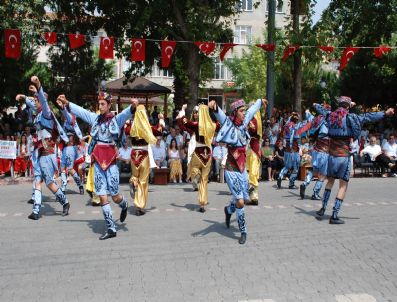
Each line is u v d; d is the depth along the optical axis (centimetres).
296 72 1889
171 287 565
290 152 1345
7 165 1569
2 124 1867
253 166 1076
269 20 1778
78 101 2492
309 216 963
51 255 689
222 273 614
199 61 2066
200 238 783
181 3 1980
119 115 779
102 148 784
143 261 662
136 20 2169
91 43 2461
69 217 944
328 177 934
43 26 1855
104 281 586
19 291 555
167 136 1586
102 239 772
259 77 3866
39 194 933
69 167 1205
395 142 1734
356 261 667
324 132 1117
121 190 1315
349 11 2266
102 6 2252
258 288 562
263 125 1708
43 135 924
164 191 1298
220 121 757
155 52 2425
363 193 1275
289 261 665
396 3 2228
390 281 589
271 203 1112
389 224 894
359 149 1803
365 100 3012
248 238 785
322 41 1778
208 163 1001
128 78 2516
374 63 2772
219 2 2075
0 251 708
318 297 536
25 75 2458
